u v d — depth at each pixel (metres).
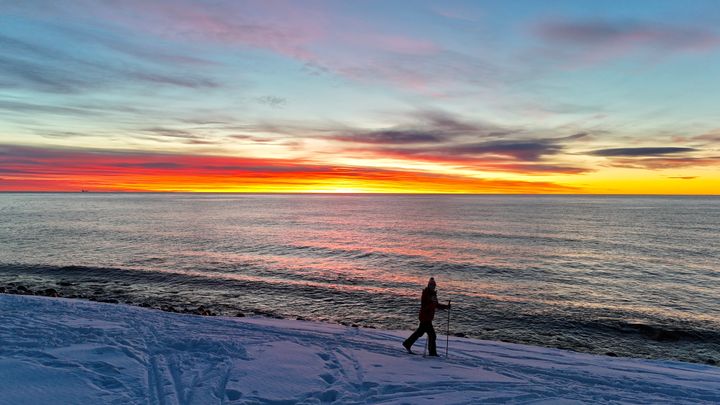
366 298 26.08
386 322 21.33
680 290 29.88
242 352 10.09
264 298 25.89
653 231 73.69
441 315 22.66
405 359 10.55
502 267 38.03
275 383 8.11
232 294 26.81
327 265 38.12
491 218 111.44
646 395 8.95
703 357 17.06
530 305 24.92
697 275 35.34
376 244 54.28
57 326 11.59
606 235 66.44
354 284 30.17
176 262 38.66
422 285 30.16
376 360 10.23
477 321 21.72
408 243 55.44
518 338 19.09
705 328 20.95
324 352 10.67
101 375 8.04
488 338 19.00
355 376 8.91
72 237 58.19
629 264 40.38
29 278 30.91
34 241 53.25
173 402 7.07
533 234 67.75
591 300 26.58
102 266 35.75
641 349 17.97
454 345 13.30
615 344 18.56
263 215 120.69
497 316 22.58
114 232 65.75
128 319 13.43
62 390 7.18
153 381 8.04
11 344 9.62
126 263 37.84
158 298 25.48
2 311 13.69
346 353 10.75
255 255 43.75
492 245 53.84
